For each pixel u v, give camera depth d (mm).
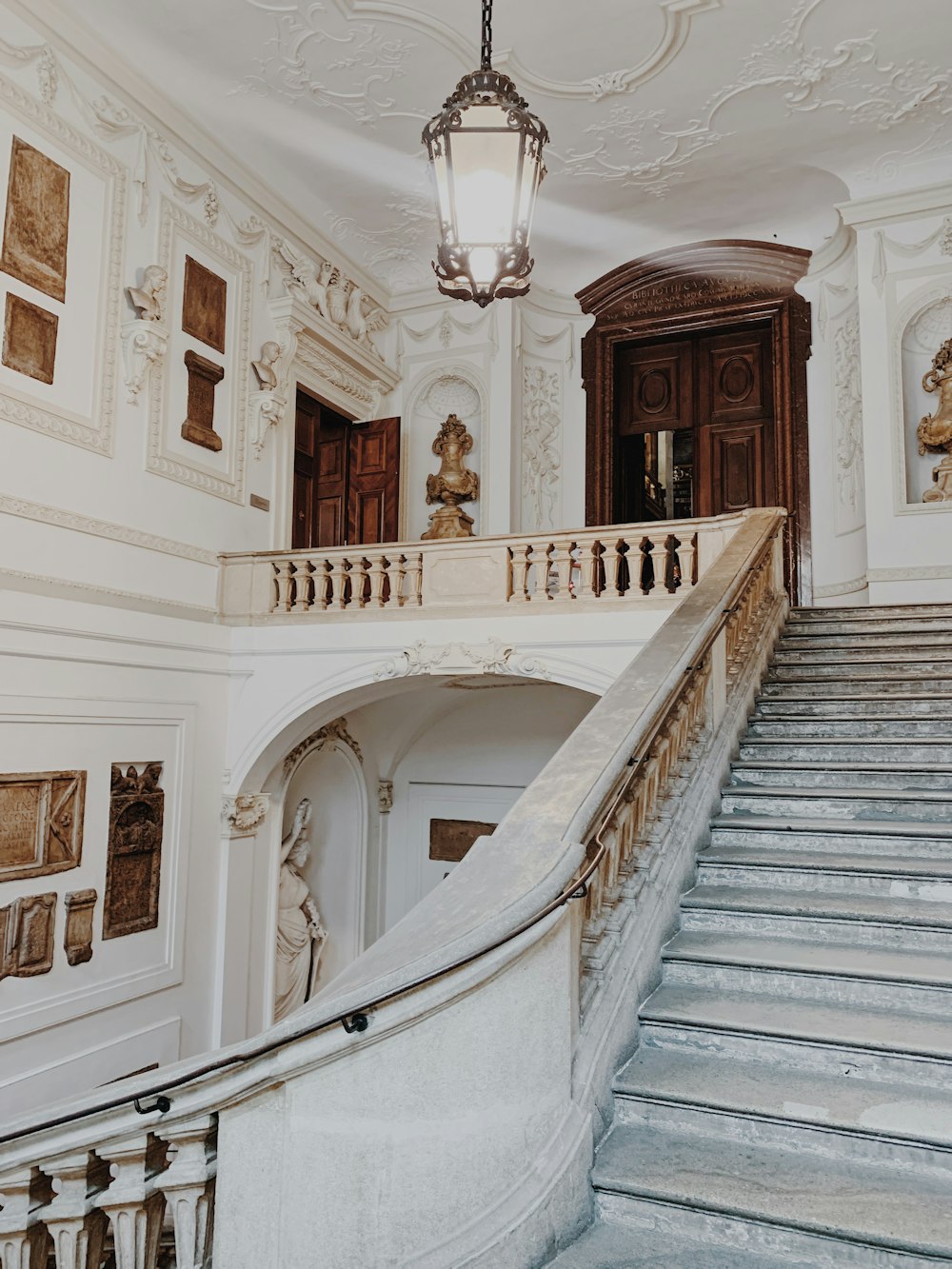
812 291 10664
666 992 3148
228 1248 2113
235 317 8984
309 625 8328
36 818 6676
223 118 8648
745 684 5281
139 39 7641
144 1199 2160
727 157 9391
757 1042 2824
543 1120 2320
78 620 7051
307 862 10320
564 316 11805
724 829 4098
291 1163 2066
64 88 7137
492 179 3607
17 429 6605
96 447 7266
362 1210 2070
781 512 6820
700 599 4719
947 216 9188
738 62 8047
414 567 8031
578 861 2428
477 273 3715
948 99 8406
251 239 9281
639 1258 2213
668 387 11406
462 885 2361
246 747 8484
